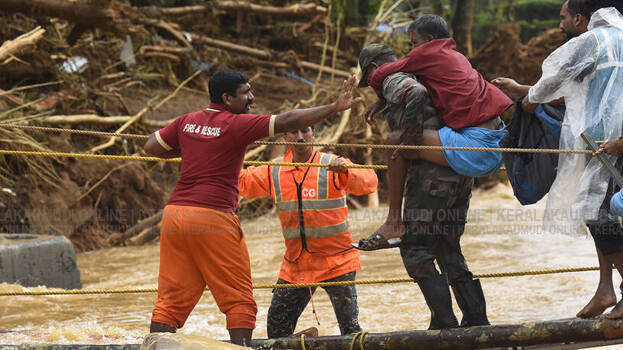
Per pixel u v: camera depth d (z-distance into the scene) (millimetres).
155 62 38156
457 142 10320
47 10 28188
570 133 10070
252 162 10453
